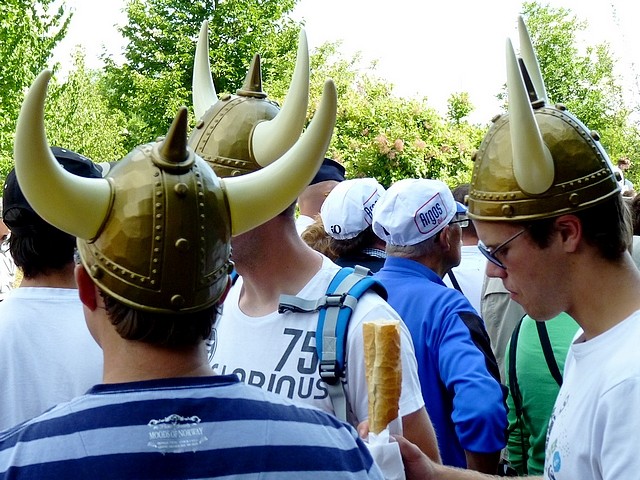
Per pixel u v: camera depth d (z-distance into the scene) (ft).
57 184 3.84
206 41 7.10
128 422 3.88
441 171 38.86
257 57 6.68
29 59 50.72
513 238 5.26
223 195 4.26
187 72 87.97
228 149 6.28
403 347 6.35
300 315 6.34
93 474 3.75
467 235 13.39
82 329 6.91
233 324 6.67
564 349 7.64
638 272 5.17
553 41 82.23
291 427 4.15
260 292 6.61
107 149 78.13
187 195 4.04
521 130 5.03
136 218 3.99
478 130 42.91
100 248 4.06
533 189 5.14
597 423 4.69
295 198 4.50
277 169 4.43
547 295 5.26
